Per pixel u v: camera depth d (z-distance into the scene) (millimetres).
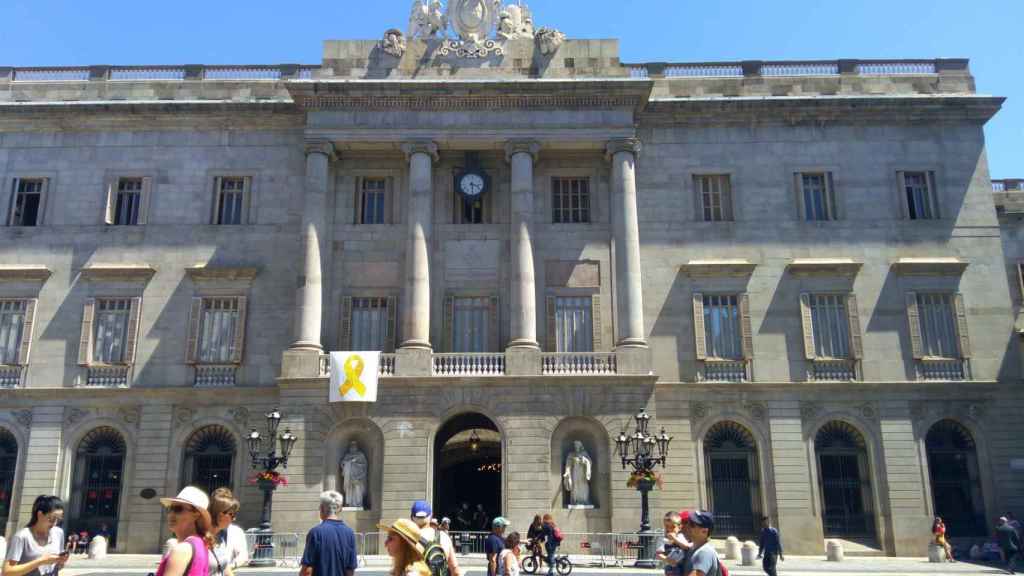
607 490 36125
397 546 9352
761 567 32094
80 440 39125
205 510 8312
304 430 36500
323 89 39594
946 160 41594
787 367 39188
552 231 40531
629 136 39906
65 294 40312
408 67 40781
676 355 39438
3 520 38281
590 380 36812
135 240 40938
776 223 40875
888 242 40625
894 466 38000
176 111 41875
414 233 38750
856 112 41719
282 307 40031
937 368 39281
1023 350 39469
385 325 39625
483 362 38406
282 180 41625
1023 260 43562
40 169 41750
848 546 37375
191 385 39062
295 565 31797
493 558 18359
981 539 37469
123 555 36812
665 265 40469
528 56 40938
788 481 37906
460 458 47312
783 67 43250
